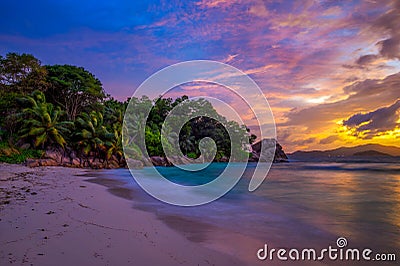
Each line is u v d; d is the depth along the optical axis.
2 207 7.49
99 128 35.78
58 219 6.56
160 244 5.38
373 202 11.60
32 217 6.57
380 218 8.52
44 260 4.16
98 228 6.08
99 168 32.94
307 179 23.77
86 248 4.79
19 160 25.25
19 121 29.16
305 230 7.06
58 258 4.28
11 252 4.39
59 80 41.31
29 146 28.34
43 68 36.34
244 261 4.88
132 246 5.10
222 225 7.38
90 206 8.51
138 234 5.89
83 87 44.91
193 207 10.00
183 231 6.56
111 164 35.41
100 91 48.16
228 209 9.79
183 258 4.76
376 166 49.66
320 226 7.48
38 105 31.03
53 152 29.67
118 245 5.09
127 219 7.23
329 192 14.95
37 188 11.82
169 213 8.63
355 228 7.35
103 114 46.69
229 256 5.05
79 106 47.38
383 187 17.42
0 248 4.55
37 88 35.91
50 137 29.70
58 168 25.80
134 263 4.34
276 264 4.80
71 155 31.72
